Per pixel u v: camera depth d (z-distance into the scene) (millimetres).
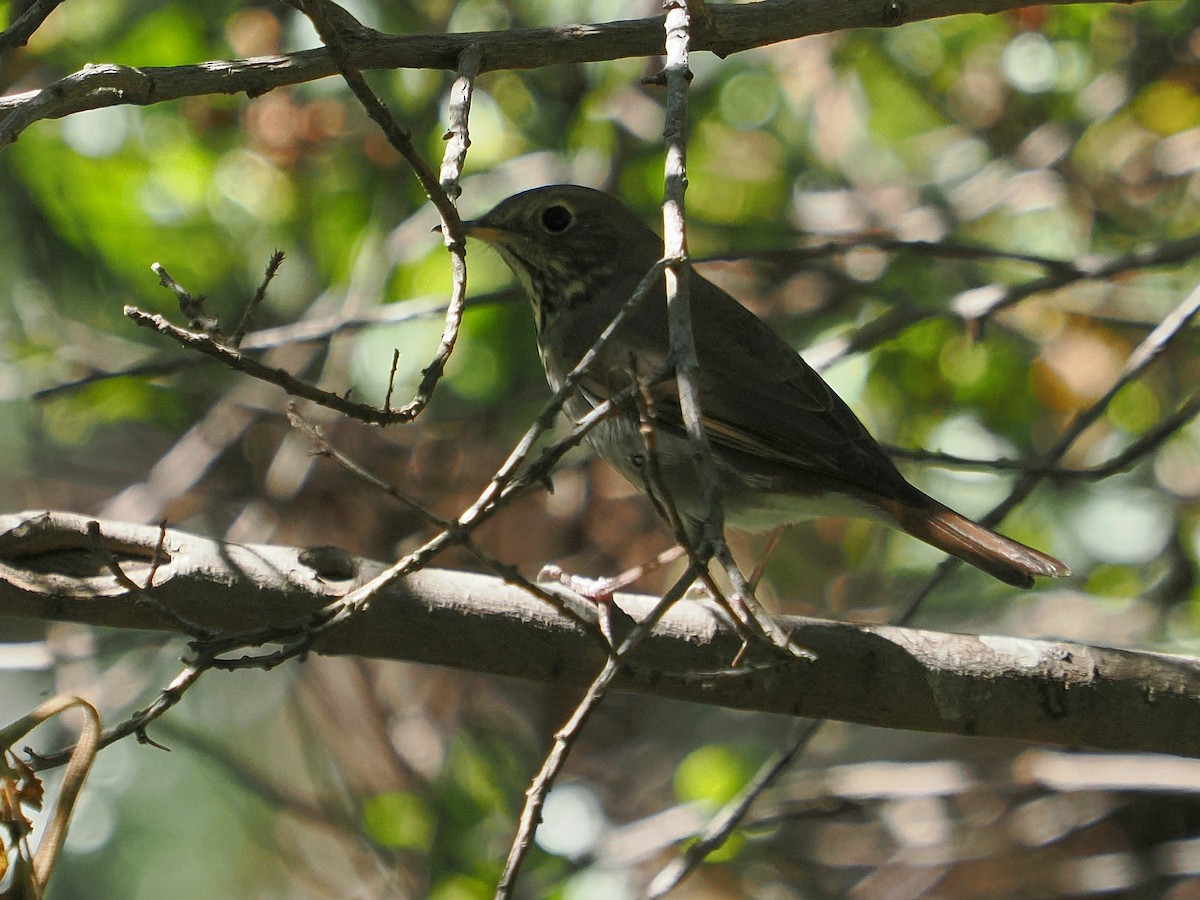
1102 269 9359
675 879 7789
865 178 13227
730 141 12586
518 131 12227
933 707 7000
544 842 11719
